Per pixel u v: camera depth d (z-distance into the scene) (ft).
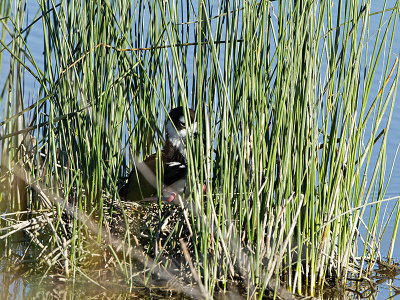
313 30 26.84
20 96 33.19
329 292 28.68
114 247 30.53
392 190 40.29
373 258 31.58
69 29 29.96
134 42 32.78
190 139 26.81
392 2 60.29
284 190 27.71
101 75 29.01
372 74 27.48
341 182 28.91
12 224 31.50
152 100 32.01
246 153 28.09
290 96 25.40
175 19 28.50
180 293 27.32
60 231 29.66
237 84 26.91
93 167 29.19
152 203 32.50
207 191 25.31
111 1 31.45
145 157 34.06
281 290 27.91
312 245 27.99
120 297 26.78
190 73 47.55
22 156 32.12
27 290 27.07
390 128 47.50
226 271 27.25
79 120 28.40
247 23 24.73
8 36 43.80
